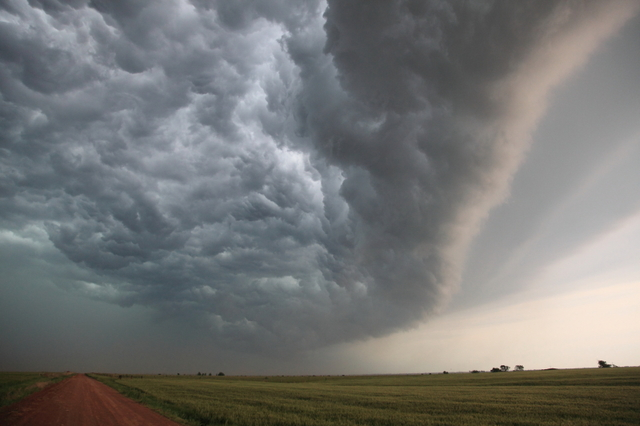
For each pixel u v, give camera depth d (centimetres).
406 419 2784
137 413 2520
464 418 2881
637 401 3706
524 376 9581
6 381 5306
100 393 4250
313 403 3919
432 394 5303
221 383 9188
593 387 5503
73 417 2269
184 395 4450
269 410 3105
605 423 2628
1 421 2080
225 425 2138
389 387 7444
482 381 8631
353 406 3678
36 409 2600
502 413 3219
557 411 3234
